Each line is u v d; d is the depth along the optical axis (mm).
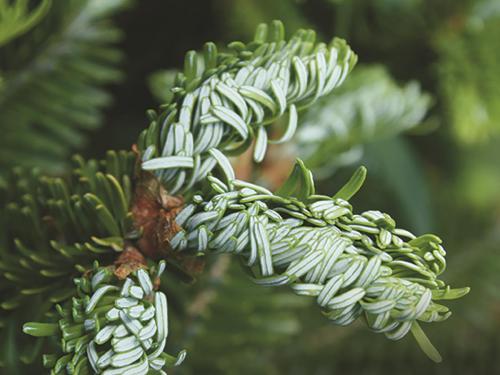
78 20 481
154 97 584
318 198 333
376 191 593
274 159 490
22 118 472
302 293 323
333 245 322
